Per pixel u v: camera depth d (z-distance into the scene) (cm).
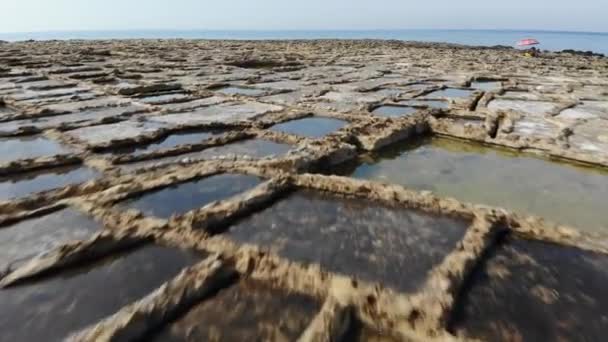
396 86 1156
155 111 761
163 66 1527
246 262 255
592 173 514
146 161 480
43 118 686
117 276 245
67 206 337
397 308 212
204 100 886
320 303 219
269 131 618
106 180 396
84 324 204
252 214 331
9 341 191
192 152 523
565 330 203
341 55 2447
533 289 236
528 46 3962
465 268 252
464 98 965
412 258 265
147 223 304
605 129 682
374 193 368
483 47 4153
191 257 266
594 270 257
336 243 285
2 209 332
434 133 689
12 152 503
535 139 607
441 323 203
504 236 299
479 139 636
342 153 540
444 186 466
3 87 972
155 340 192
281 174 411
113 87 976
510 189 459
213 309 213
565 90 1116
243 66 1803
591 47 8062
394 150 600
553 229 303
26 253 269
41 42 3441
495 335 197
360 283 233
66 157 471
